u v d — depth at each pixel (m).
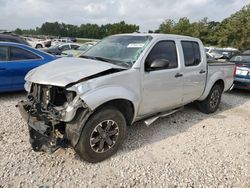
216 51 17.50
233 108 6.66
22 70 6.24
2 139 3.86
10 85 6.16
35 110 3.36
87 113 3.13
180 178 3.21
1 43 6.08
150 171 3.31
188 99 5.04
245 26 34.53
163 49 4.25
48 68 3.58
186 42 4.82
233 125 5.27
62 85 3.04
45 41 27.95
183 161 3.62
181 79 4.57
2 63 5.97
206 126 5.09
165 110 4.62
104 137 3.39
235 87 8.04
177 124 5.08
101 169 3.28
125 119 3.78
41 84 3.29
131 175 3.20
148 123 4.20
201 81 5.23
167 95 4.36
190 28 43.00
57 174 3.10
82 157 3.32
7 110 5.24
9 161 3.28
